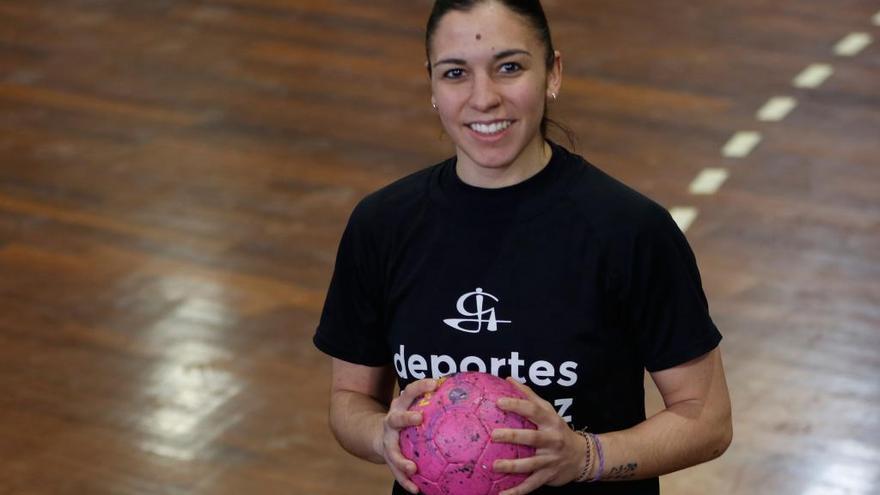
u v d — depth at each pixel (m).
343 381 2.42
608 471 2.11
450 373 2.20
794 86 7.01
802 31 7.74
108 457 4.18
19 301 5.08
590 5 8.17
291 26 8.00
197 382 4.56
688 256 2.19
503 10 2.04
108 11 8.24
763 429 4.25
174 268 5.32
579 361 2.14
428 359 2.21
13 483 4.06
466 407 2.03
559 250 2.14
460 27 2.04
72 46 7.71
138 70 7.37
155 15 8.18
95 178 6.11
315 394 4.50
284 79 7.25
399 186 2.27
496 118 2.06
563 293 2.13
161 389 4.52
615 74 7.19
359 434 2.31
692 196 5.86
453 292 2.18
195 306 5.04
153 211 5.80
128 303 5.06
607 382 2.18
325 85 7.17
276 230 5.63
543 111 2.15
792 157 6.23
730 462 4.09
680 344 2.17
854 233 5.52
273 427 4.32
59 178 6.11
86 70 7.38
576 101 6.85
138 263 5.36
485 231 2.16
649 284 2.14
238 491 4.02
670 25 7.86
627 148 6.34
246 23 8.04
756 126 6.56
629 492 2.26
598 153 6.29
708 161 6.20
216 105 6.93
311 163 6.28
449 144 6.50
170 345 4.79
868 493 3.96
